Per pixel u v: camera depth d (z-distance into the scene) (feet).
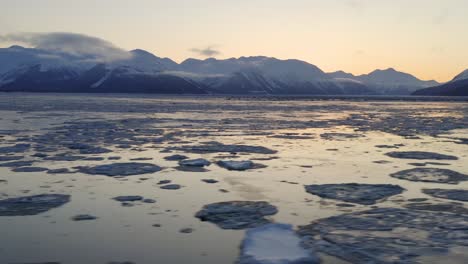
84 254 14.62
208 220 18.43
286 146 42.27
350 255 14.66
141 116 89.61
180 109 126.93
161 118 83.41
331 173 28.60
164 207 20.34
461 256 14.53
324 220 18.47
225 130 58.85
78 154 36.06
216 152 37.76
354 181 26.25
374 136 52.65
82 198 21.80
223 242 15.88
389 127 66.49
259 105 173.58
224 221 18.33
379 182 26.00
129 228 17.31
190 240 16.05
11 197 21.91
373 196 22.56
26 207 20.16
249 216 19.03
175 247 15.34
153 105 157.58
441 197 22.43
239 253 14.80
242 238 16.30
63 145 41.52
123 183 25.25
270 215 19.22
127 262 14.02
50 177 26.68
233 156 35.60
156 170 29.14
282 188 24.30
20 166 30.32
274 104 189.78
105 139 47.09
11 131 54.70
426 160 34.22
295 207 20.51
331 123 74.13
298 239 16.10
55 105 145.18
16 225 17.60
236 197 22.29
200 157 34.99
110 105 151.33
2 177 26.66
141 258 14.34
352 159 34.47
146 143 43.86
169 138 48.47
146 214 19.20
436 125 70.79
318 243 15.72
